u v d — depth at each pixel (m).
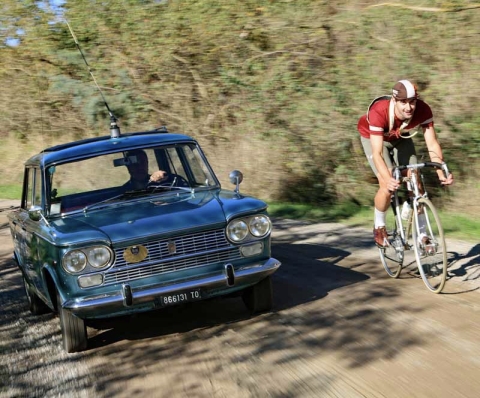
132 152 6.58
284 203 12.68
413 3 10.57
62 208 6.26
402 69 10.70
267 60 13.17
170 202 6.18
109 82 16.98
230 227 5.72
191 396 4.54
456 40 10.07
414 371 4.42
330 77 11.89
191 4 14.39
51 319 7.16
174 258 5.57
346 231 9.66
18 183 20.19
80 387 5.02
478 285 6.13
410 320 5.40
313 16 12.21
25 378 5.38
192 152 6.80
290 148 12.66
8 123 20.45
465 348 4.70
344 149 11.73
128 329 6.26
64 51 17.58
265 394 4.39
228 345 5.45
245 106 13.50
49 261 5.66
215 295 5.73
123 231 5.53
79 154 6.56
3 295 8.56
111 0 16.17
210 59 14.34
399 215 6.59
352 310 5.87
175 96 15.20
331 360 4.80
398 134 6.30
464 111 9.95
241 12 13.45
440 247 6.17
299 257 8.33
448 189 10.20
